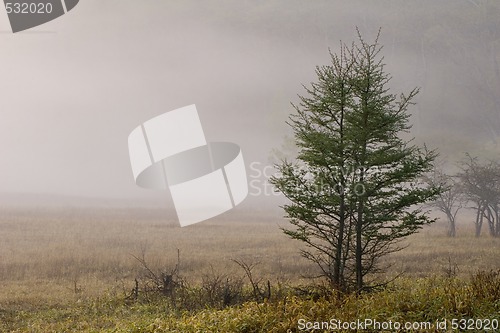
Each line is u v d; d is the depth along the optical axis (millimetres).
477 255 30875
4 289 22094
